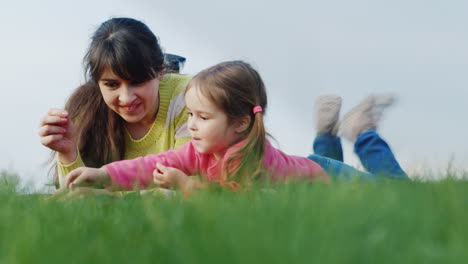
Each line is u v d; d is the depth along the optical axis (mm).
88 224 1253
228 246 847
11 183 1920
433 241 998
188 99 2525
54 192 2020
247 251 812
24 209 1582
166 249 896
